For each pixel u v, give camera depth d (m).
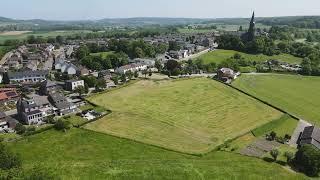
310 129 131.12
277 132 137.38
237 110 159.50
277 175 98.88
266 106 166.62
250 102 171.88
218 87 196.50
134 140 122.81
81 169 97.62
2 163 94.19
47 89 181.88
